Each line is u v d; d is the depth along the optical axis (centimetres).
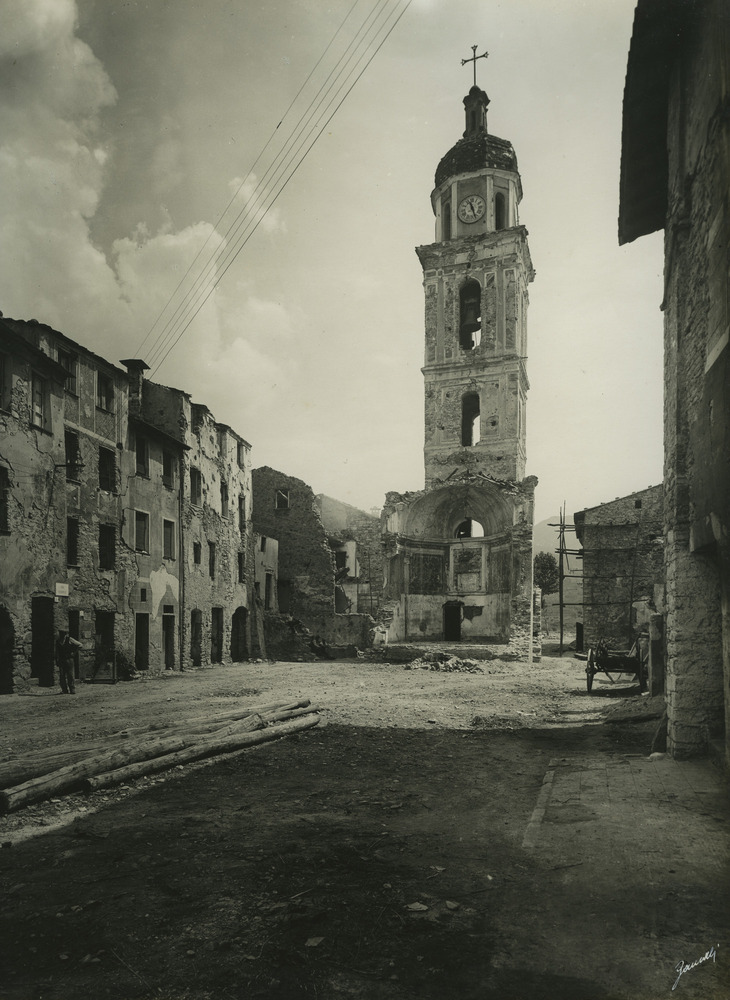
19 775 864
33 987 414
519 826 704
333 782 913
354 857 625
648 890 511
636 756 976
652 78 1002
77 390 2350
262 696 1848
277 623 3947
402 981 411
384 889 548
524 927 470
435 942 457
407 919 490
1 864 625
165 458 2969
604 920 471
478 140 4266
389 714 1507
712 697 912
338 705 1645
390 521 3862
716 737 905
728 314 671
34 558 2069
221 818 755
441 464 4050
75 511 2300
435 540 4053
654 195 1215
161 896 545
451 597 3991
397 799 825
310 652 3891
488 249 4103
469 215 4225
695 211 869
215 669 3047
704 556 922
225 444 3547
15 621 1981
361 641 4066
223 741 1100
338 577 5397
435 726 1355
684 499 934
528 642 3306
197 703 1673
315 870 594
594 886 525
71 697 1870
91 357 2433
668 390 1070
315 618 4175
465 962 429
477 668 2803
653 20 890
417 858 618
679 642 927
